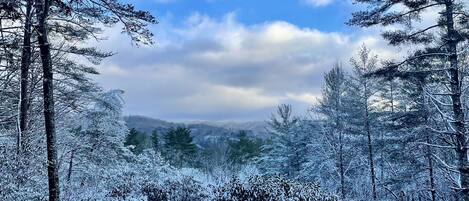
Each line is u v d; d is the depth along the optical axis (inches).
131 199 816.3
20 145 544.7
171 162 2439.7
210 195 756.0
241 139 2657.5
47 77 440.5
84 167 1008.9
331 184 1218.0
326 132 1193.4
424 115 885.2
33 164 526.6
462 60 604.4
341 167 1139.3
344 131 1157.1
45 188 522.0
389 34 589.6
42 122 748.6
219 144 2844.5
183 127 2741.1
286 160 1416.1
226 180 1160.8
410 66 614.9
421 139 912.9
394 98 1146.0
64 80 804.0
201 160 2564.0
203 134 4468.5
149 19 464.8
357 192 1185.4
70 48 690.8
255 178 690.8
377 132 1160.8
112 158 1206.9
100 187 934.4
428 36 585.0
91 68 854.5
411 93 947.3
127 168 1223.5
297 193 637.9
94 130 1150.3
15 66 592.1
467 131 567.2
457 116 558.3
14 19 390.0
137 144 2349.9
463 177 553.3
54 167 435.8
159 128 3550.7
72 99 837.2
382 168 1192.2
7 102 719.1
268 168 1481.3
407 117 966.4
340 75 1187.3
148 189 768.9
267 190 633.6
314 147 1254.3
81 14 458.9
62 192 652.7
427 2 564.7
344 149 1159.6
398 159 1035.9
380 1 581.9
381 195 1198.3
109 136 1196.5
